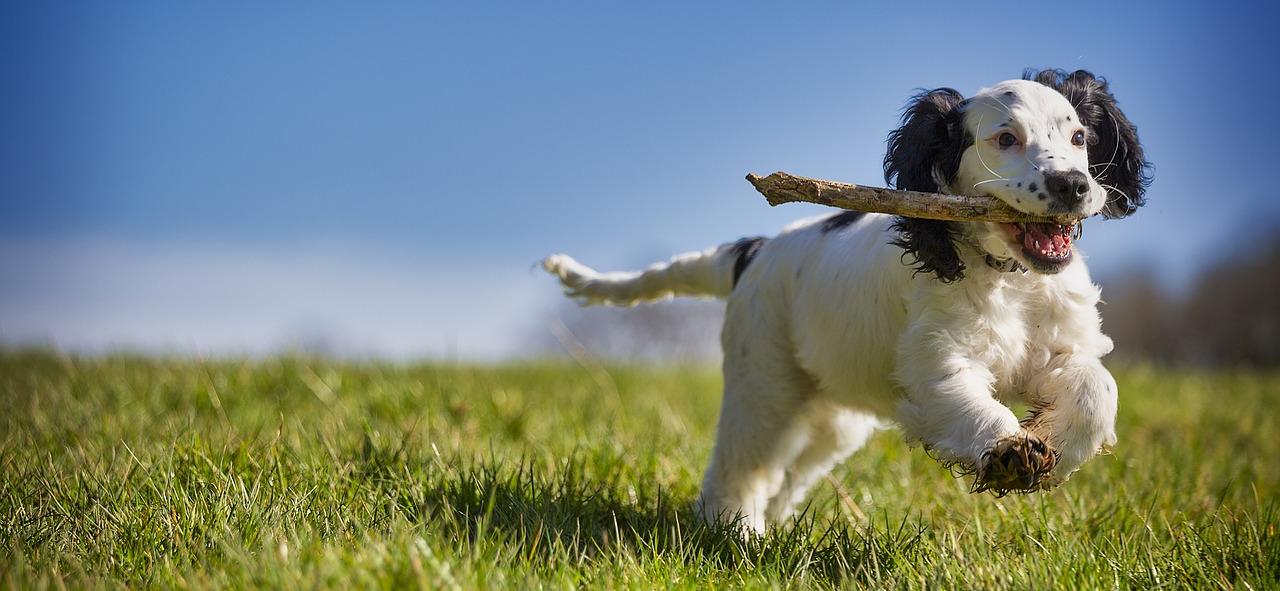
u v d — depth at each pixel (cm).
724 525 460
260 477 450
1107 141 466
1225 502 533
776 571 395
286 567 339
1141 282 2333
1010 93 430
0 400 676
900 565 401
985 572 378
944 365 433
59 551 390
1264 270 2236
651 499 500
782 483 573
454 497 458
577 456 571
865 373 489
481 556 367
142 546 391
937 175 448
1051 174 400
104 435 570
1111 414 431
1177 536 444
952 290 439
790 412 534
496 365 1043
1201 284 2286
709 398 926
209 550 384
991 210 410
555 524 430
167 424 601
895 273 462
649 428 701
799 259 525
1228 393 952
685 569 391
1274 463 654
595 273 640
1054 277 443
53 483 460
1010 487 402
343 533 398
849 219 521
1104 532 450
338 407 698
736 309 551
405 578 329
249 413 669
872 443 674
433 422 647
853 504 511
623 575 372
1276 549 410
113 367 845
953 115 445
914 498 539
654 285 618
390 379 833
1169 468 588
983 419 409
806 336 516
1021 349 445
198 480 453
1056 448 426
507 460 560
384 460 507
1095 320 454
